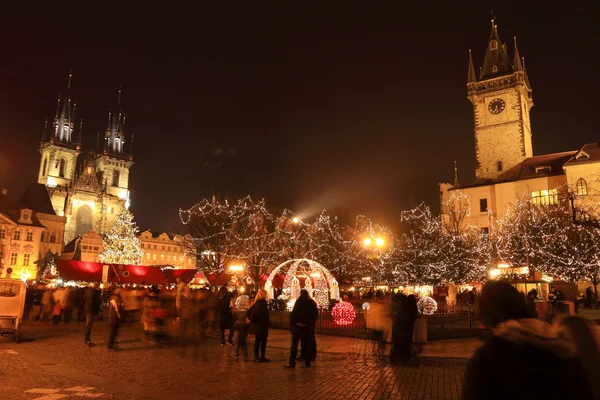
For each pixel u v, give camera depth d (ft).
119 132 469.57
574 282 144.77
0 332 59.16
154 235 400.47
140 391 32.42
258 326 45.78
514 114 226.17
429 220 179.83
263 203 165.68
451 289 144.36
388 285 159.02
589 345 11.21
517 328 9.81
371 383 35.73
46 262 236.63
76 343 59.11
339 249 168.66
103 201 403.95
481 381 9.64
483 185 212.23
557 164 205.98
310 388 33.81
